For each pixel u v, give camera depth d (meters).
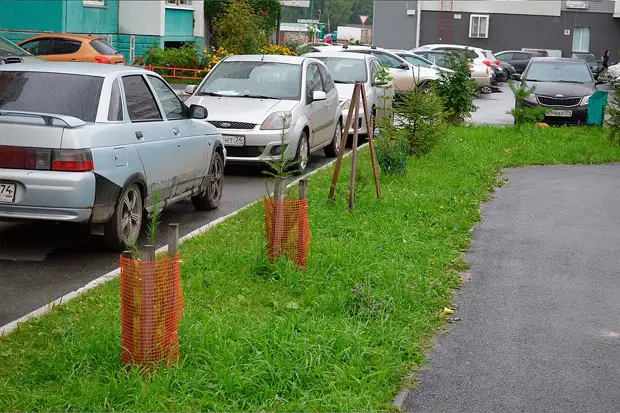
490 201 14.62
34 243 11.36
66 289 9.82
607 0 64.75
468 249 11.72
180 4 41.91
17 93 10.93
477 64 40.59
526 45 65.06
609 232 12.71
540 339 8.89
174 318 7.74
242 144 15.63
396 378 7.97
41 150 10.23
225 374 7.48
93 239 11.59
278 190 10.15
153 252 7.53
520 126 22.92
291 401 7.32
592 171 17.95
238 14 37.91
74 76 11.09
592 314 9.56
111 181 10.55
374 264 10.43
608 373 8.24
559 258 11.41
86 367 7.70
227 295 9.48
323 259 10.40
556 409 7.54
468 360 8.41
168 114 12.06
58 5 32.88
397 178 15.58
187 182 12.36
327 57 21.70
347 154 19.16
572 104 25.42
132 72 11.62
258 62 17.31
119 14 38.38
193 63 37.28
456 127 23.28
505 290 10.20
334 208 13.01
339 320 8.90
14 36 32.75
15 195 10.27
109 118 10.84
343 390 7.54
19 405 7.03
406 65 32.22
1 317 9.05
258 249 10.33
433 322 9.19
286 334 8.34
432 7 64.44
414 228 12.30
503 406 7.57
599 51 65.44
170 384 7.35
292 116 15.95
